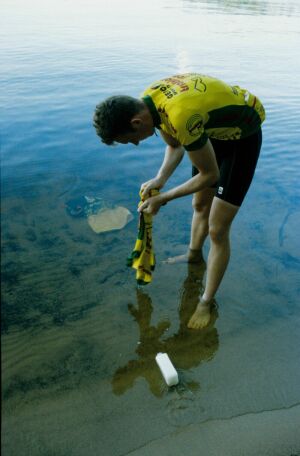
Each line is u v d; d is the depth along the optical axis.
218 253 2.28
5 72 6.30
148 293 2.60
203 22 12.30
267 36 10.43
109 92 5.56
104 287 2.60
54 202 3.34
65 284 2.60
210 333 2.32
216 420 1.83
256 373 2.08
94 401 1.90
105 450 1.69
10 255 2.78
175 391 1.97
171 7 15.88
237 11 14.97
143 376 2.04
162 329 2.34
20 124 4.58
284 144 4.59
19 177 3.63
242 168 2.04
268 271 2.79
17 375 2.01
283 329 2.36
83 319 2.37
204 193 2.45
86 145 4.25
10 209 3.22
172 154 2.30
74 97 5.39
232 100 1.86
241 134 1.96
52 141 4.27
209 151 1.83
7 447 1.69
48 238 2.97
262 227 3.23
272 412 1.88
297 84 6.53
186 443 1.73
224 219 2.15
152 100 1.80
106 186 3.59
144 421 1.82
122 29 10.57
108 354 2.16
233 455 1.68
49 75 6.25
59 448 1.69
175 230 3.17
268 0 19.72
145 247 2.39
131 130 1.78
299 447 1.72
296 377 2.06
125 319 2.39
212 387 2.00
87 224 3.13
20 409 1.84
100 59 7.32
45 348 2.17
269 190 3.73
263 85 6.40
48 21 11.34
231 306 2.52
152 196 2.22
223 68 7.17
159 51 8.16
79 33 9.76
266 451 1.70
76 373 2.04
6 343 2.18
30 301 2.46
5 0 16.00
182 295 2.60
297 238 3.12
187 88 1.77
